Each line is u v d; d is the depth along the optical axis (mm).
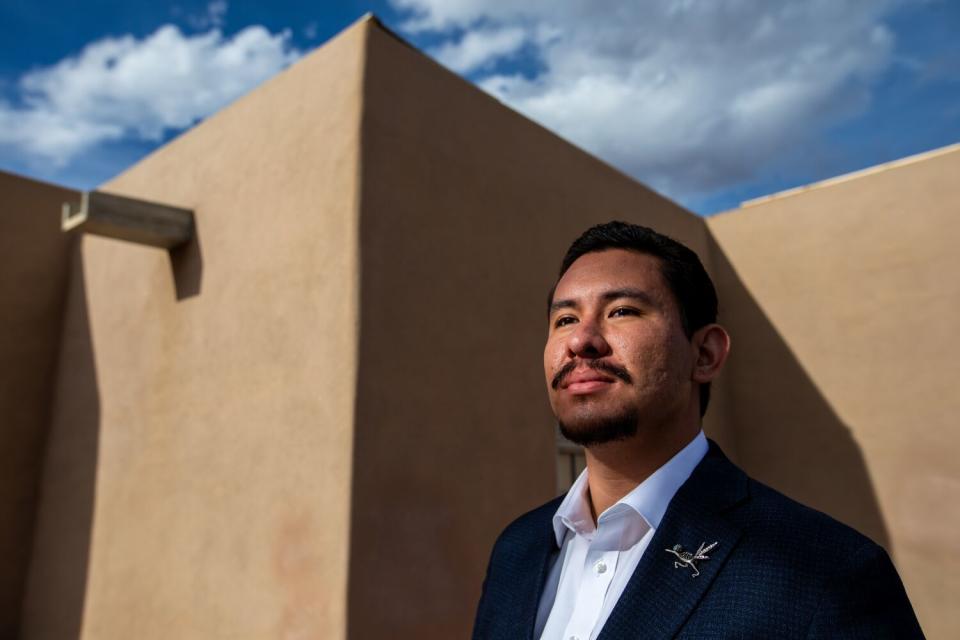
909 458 5539
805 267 6410
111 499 5066
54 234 6609
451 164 4277
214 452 4199
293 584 3432
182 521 4297
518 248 4633
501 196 4602
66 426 5934
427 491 3643
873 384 5828
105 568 4906
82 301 6211
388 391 3578
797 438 6184
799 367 6293
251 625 3588
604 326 1120
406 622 3363
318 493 3451
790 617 868
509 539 1425
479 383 4109
